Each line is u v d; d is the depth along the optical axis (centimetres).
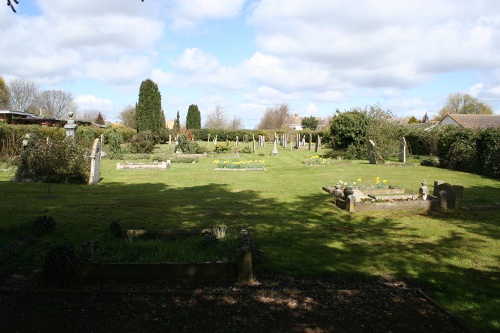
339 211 1027
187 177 1819
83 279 528
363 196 1185
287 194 1332
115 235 686
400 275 570
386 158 2794
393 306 472
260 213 999
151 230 691
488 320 437
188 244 620
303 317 442
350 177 1808
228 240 642
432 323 434
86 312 448
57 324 420
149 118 4456
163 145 4725
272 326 421
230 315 444
